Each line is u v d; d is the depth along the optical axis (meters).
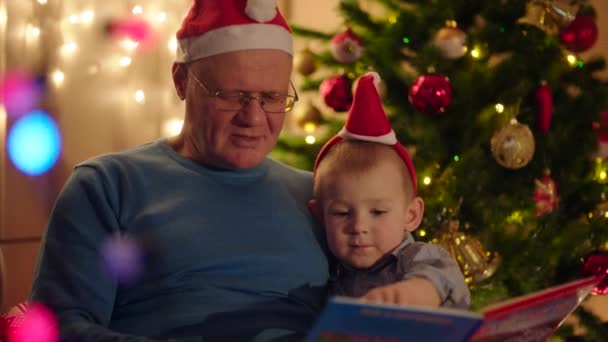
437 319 1.10
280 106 1.71
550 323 1.41
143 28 3.23
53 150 3.05
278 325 1.61
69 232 1.60
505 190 2.53
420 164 2.47
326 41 2.75
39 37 2.98
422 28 2.52
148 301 1.59
